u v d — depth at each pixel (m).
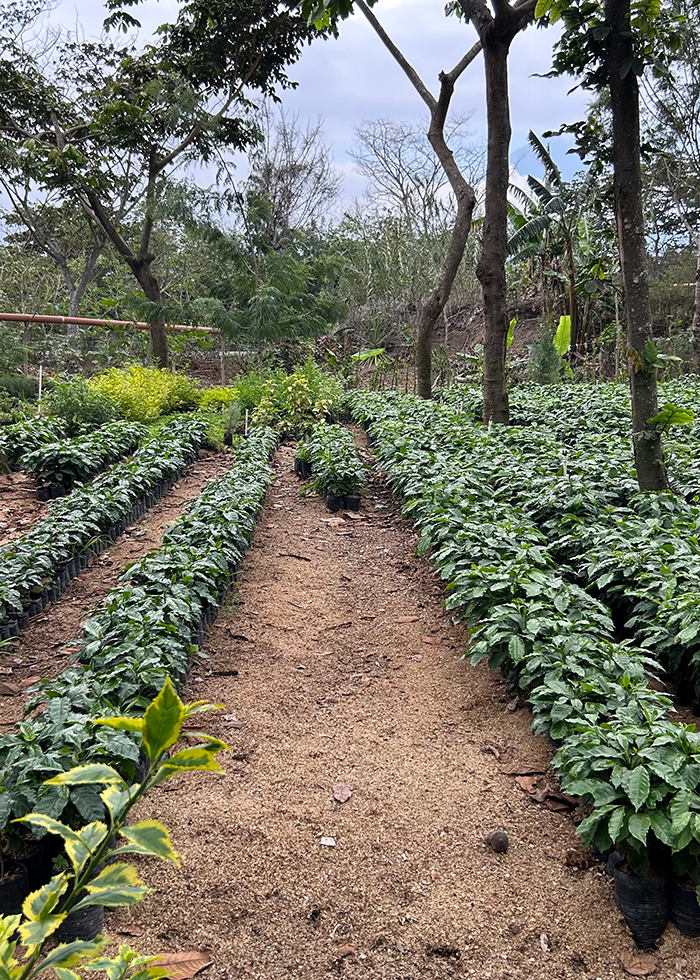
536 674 4.14
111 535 8.34
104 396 13.77
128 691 3.85
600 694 3.79
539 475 8.02
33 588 6.49
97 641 4.40
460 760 4.23
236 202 18.39
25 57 17.20
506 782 4.01
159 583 5.35
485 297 11.01
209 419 14.16
